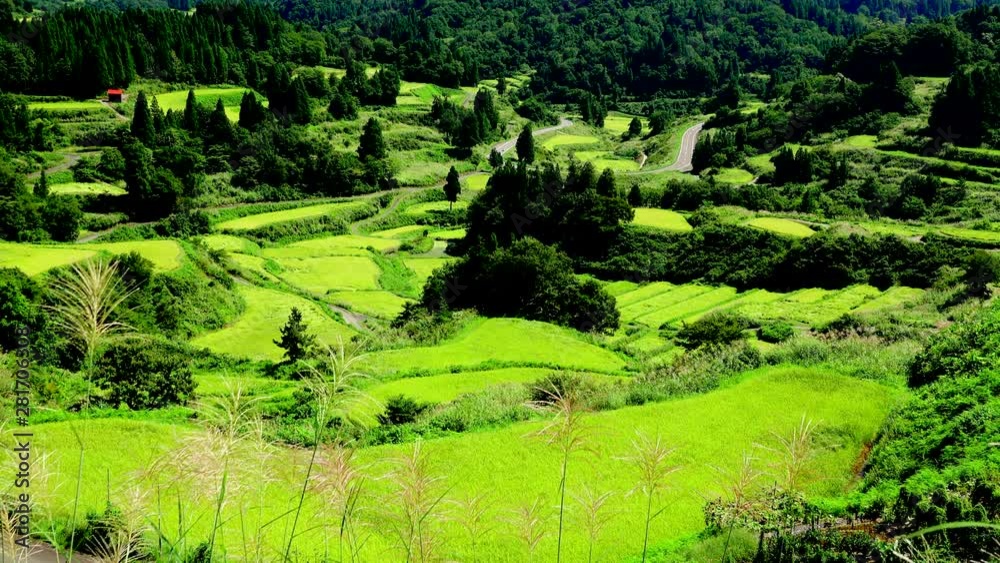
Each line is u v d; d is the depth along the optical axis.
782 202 107.44
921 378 32.16
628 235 94.06
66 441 24.00
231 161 129.88
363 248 107.19
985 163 116.38
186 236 101.81
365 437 28.36
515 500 22.31
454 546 19.00
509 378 41.34
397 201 136.12
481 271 68.62
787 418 29.19
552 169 111.50
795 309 67.44
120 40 146.50
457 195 138.75
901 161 123.94
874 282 74.25
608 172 101.31
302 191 131.12
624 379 43.06
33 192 95.06
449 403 35.19
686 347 53.06
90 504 18.83
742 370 36.41
